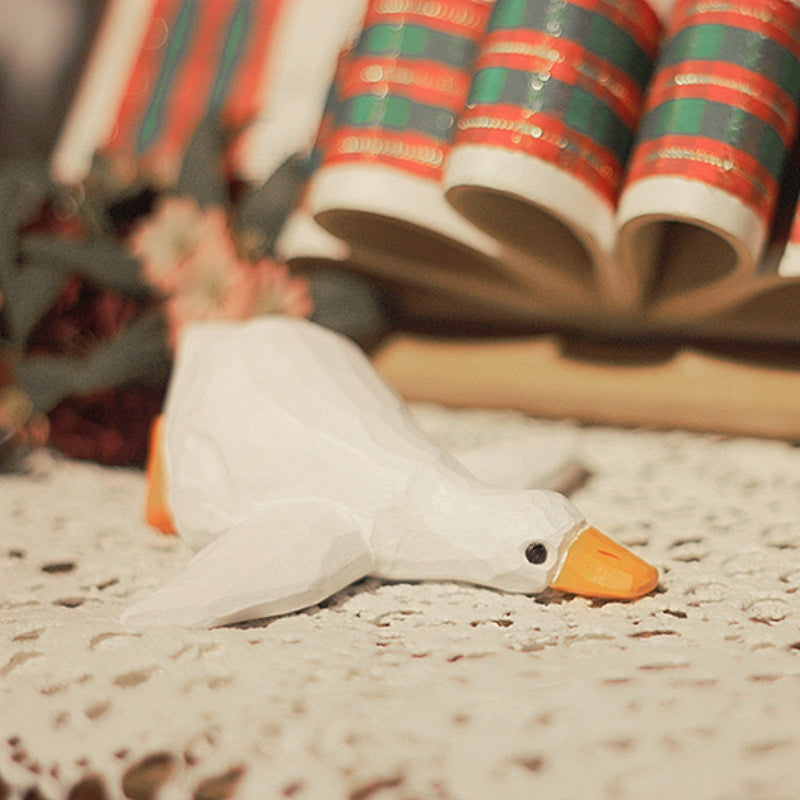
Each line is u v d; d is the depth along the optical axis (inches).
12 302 16.5
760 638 12.0
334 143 17.3
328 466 13.1
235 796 10.8
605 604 12.6
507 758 10.7
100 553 13.9
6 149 31.4
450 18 17.0
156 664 11.6
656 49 16.3
